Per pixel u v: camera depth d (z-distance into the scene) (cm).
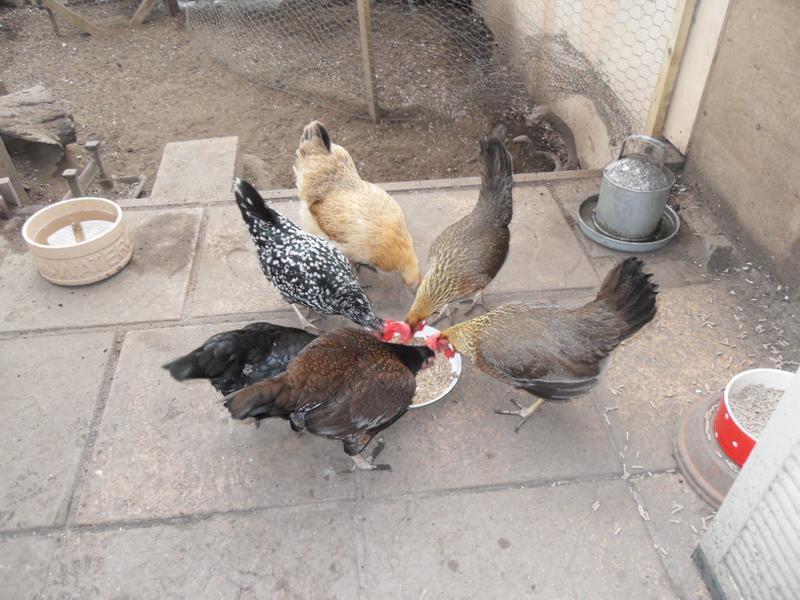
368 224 173
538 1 295
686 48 207
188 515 136
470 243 163
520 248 200
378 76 337
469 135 294
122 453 146
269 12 395
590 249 199
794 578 103
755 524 109
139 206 215
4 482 141
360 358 134
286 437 150
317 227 185
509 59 328
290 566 129
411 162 275
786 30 167
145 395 157
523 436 150
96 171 243
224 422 152
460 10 379
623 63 236
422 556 130
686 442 144
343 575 128
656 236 200
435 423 154
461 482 142
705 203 210
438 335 153
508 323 142
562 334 135
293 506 138
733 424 134
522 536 133
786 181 174
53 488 140
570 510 137
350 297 157
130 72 355
